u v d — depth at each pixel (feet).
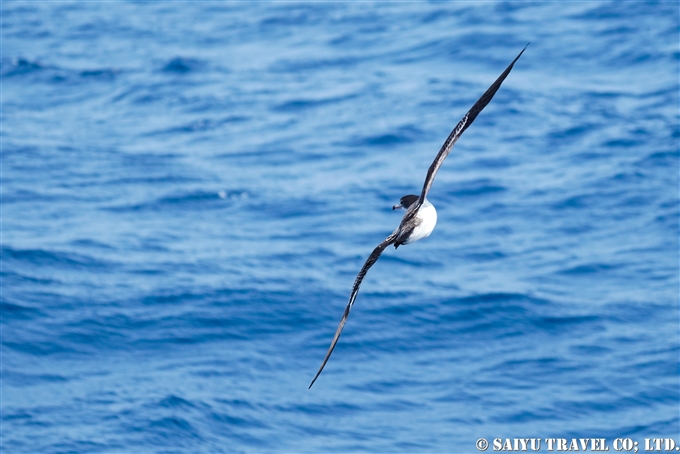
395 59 158.92
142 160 118.32
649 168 109.81
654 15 166.71
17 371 69.92
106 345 74.02
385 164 115.65
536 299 82.02
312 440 62.90
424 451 62.08
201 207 103.35
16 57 169.78
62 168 114.83
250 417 65.36
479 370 72.33
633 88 138.10
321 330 77.46
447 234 95.91
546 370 71.72
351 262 89.97
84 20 198.39
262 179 111.65
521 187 106.52
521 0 182.70
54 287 82.48
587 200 102.22
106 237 94.43
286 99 142.10
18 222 97.60
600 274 86.79
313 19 185.88
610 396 68.28
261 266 88.48
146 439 61.62
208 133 129.70
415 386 70.03
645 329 77.10
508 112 130.21
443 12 180.55
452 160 115.44
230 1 206.80
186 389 68.23
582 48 155.53
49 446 60.49
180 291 82.48
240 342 75.15
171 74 157.38
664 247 91.35
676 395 68.08
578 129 122.93
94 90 152.25
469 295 82.79
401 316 79.61
